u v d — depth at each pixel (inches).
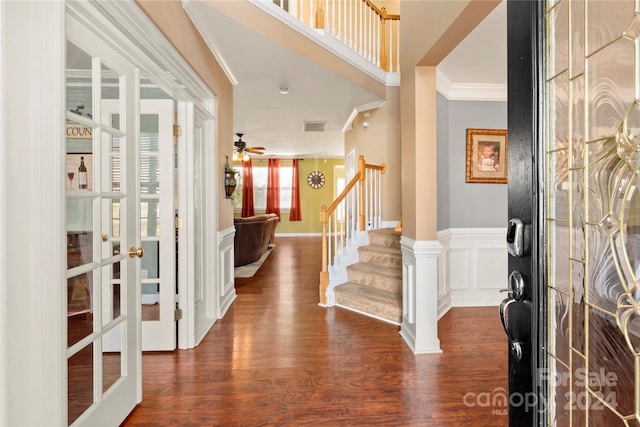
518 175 35.7
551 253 33.1
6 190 41.6
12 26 42.4
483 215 141.6
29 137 44.3
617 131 27.6
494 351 98.1
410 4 100.7
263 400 73.7
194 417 68.1
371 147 193.2
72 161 54.5
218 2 95.9
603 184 29.1
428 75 98.2
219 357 94.0
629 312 27.0
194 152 108.1
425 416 68.4
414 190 99.0
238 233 211.6
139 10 65.2
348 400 73.7
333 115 209.6
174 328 98.2
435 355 95.3
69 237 53.9
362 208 168.4
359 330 113.7
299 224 402.0
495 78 130.0
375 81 169.5
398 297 127.3
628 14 26.7
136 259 71.0
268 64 133.2
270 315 128.9
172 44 81.4
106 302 61.8
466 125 139.4
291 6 137.3
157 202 100.4
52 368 45.6
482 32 94.1
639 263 26.3
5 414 41.9
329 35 137.7
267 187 396.8
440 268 130.3
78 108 55.9
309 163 402.0
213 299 120.8
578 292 31.7
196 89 103.0
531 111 33.6
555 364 33.2
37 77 44.6
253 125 237.1
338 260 155.7
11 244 42.4
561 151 32.9
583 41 30.6
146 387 78.8
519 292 35.0
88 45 55.2
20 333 43.8
